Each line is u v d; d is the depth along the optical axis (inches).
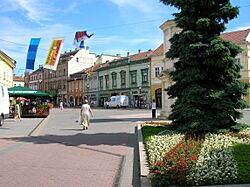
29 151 475.2
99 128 824.3
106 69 2920.8
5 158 417.7
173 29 1050.1
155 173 273.7
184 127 493.7
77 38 1146.0
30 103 1488.7
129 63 2625.5
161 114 1154.7
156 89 2369.6
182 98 504.4
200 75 490.9
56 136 668.7
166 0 524.7
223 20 515.8
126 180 308.0
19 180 305.1
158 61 2352.4
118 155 436.8
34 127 908.0
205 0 494.9
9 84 2010.3
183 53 496.7
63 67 3651.6
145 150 431.8
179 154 317.1
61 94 3690.9
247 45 1840.6
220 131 475.2
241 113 502.0
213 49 476.1
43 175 324.8
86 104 818.2
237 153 332.5
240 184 265.1
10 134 722.2
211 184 266.4
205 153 333.4
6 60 1855.3
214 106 484.4
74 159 409.7
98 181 302.7
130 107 2561.5
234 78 505.0
